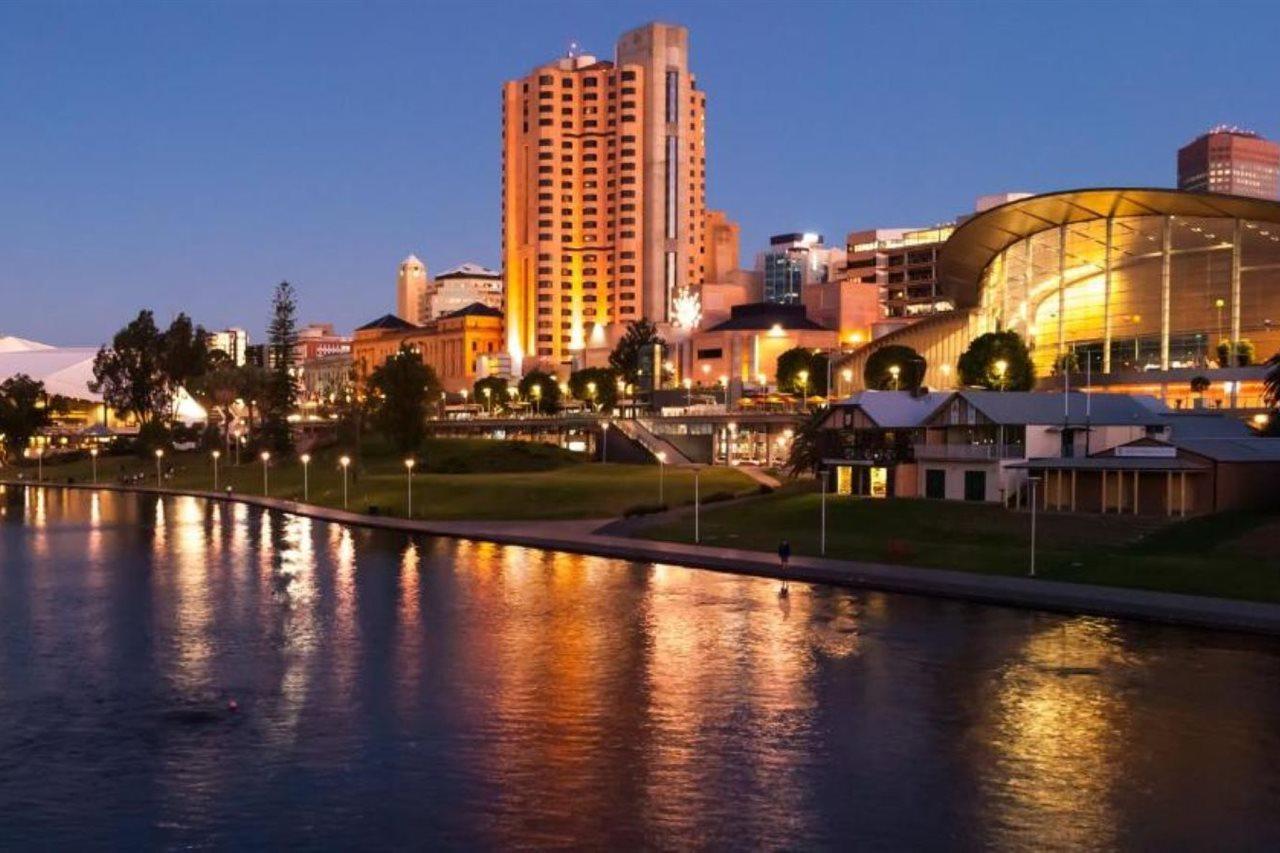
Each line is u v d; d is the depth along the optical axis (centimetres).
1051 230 15138
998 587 5656
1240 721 3525
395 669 4341
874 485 9406
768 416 15962
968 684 3984
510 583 6419
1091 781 3038
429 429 17062
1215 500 7144
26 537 9425
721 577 6512
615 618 5272
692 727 3538
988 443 8631
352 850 2630
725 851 2608
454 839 2683
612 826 2753
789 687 3991
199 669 4369
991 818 2791
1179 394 13625
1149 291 14525
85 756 3303
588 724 3581
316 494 13338
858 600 5653
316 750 3347
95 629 5191
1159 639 4650
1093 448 8556
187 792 3005
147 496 15162
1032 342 15662
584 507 10562
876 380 16150
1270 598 5194
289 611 5609
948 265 17150
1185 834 2694
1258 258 13538
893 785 3017
